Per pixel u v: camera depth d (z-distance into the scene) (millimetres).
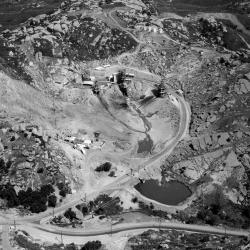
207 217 170125
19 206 163000
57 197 167625
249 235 161625
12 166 170000
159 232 159500
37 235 151875
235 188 182625
